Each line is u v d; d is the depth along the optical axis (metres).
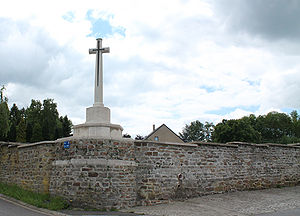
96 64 11.93
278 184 16.45
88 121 11.46
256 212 10.15
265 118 52.53
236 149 15.02
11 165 15.14
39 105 51.59
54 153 12.03
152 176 11.79
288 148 17.62
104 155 10.49
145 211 9.98
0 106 18.33
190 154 13.16
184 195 12.50
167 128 46.91
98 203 10.07
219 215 9.55
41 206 10.27
